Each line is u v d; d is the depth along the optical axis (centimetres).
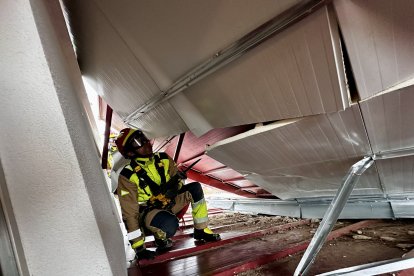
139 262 181
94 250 60
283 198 315
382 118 127
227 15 107
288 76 116
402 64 96
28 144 57
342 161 177
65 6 154
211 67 133
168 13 119
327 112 122
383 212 222
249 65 123
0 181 53
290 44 104
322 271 130
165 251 207
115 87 212
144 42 144
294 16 92
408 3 78
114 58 174
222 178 391
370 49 95
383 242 168
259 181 273
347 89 112
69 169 59
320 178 217
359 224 217
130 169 197
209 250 200
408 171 167
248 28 105
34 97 57
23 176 57
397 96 110
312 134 158
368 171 185
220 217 430
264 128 170
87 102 241
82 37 176
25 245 56
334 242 180
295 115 133
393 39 90
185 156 346
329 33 92
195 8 111
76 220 59
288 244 186
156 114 212
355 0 83
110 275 61
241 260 159
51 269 58
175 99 177
